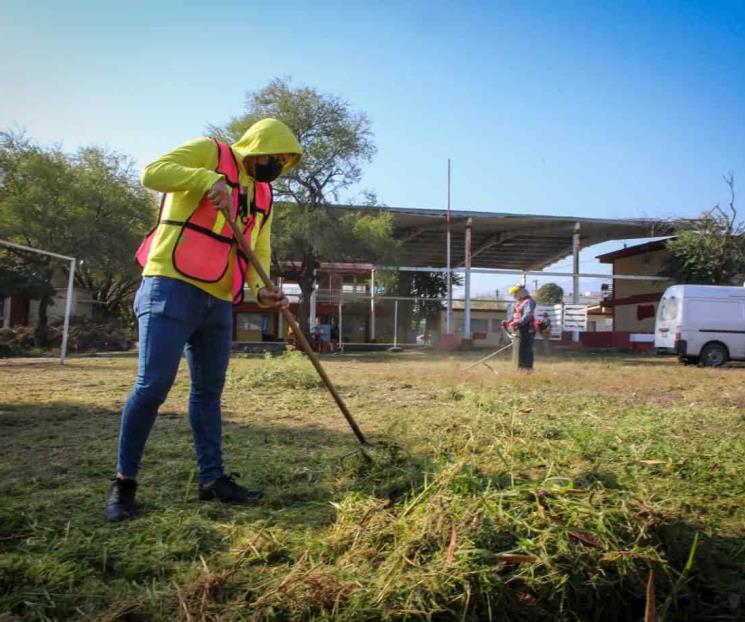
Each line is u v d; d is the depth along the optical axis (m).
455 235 41.22
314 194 27.16
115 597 1.99
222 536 2.49
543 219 36.53
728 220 32.47
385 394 7.95
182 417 5.54
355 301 39.28
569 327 34.03
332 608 1.89
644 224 37.19
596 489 2.42
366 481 3.11
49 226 23.64
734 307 18.61
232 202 2.99
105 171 26.61
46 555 2.25
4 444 4.28
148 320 2.86
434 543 2.11
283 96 26.58
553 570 1.99
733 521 2.80
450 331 33.69
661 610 1.97
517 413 5.55
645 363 19.23
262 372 9.13
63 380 9.74
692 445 4.33
